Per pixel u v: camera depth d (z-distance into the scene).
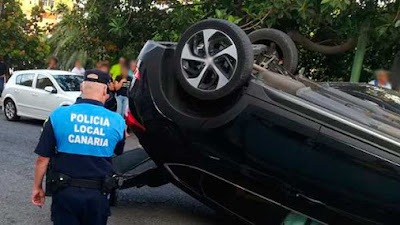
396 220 3.98
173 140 4.64
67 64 20.36
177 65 4.51
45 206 5.70
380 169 3.94
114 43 11.62
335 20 9.02
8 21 19.31
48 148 3.25
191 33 4.48
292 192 4.30
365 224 4.12
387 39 9.10
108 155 3.34
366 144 3.98
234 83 4.25
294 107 4.21
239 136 4.35
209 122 4.42
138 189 6.91
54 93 12.32
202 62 4.39
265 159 4.30
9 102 13.51
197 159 4.60
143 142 4.87
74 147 3.24
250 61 4.22
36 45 20.67
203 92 4.37
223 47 4.36
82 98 3.40
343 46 9.92
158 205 6.14
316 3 8.48
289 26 9.86
